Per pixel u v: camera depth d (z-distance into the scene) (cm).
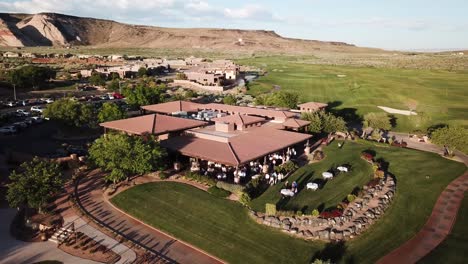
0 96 11519
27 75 12888
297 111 8806
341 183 4959
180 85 14888
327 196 4525
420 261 3347
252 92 13338
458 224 3997
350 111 10356
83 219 4019
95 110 8056
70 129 7819
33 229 3853
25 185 3966
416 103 10850
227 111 8050
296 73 18300
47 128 8112
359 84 13812
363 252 3459
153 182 4859
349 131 7962
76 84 14300
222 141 5509
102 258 3344
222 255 3450
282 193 4422
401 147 6969
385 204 4347
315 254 3400
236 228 3819
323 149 6594
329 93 12638
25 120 8406
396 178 5253
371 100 11338
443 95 11700
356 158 6081
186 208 4203
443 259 3372
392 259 3378
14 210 4278
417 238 3750
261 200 4362
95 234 3738
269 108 8712
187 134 6091
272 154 5819
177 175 5075
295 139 5950
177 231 3825
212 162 5378
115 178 4694
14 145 6769
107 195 4572
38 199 3972
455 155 6419
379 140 7338
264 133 6038
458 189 4912
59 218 4019
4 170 5422
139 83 14212
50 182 4141
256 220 3909
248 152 5134
